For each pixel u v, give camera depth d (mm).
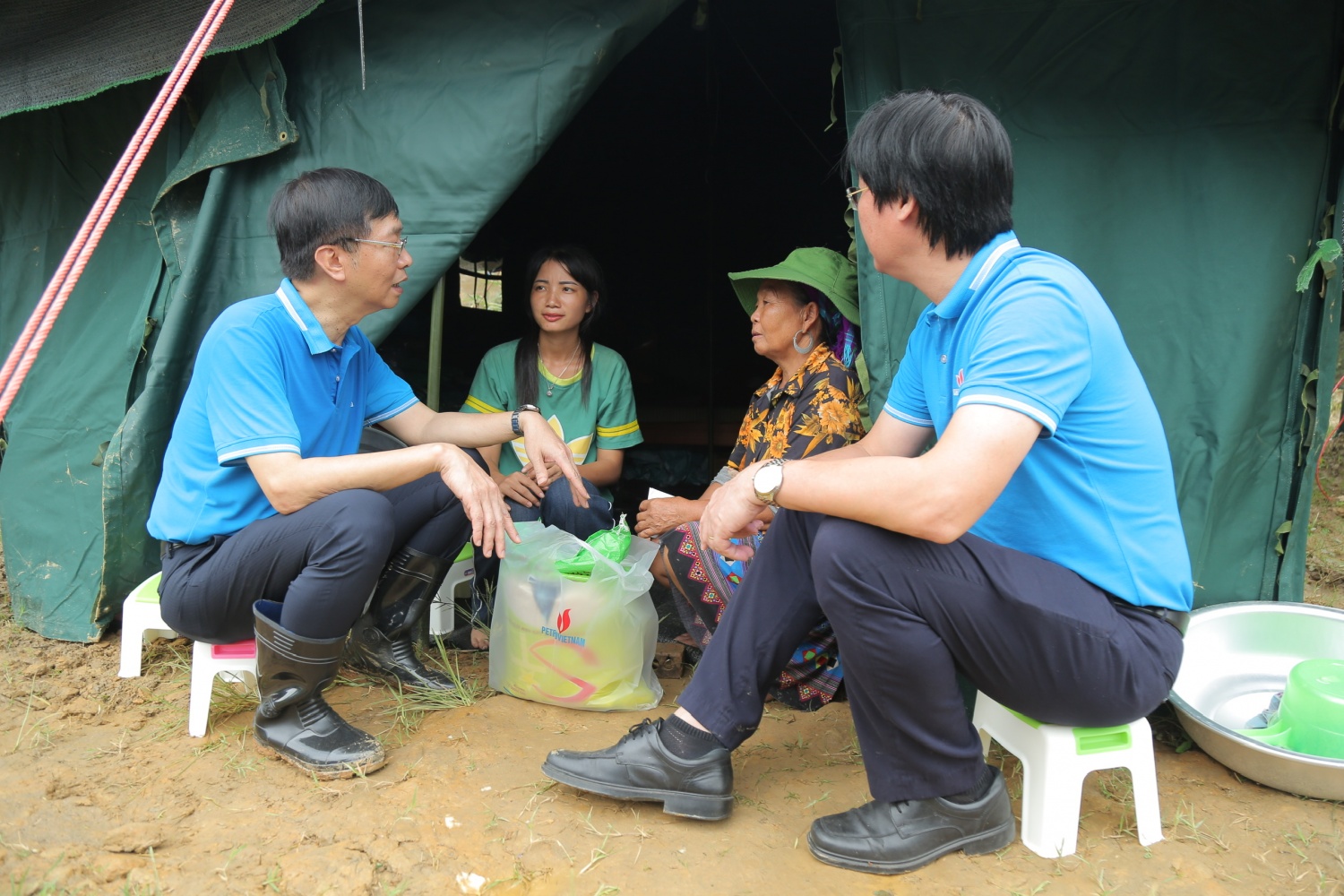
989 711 2023
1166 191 2455
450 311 5289
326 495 1994
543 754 2191
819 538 1645
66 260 1656
